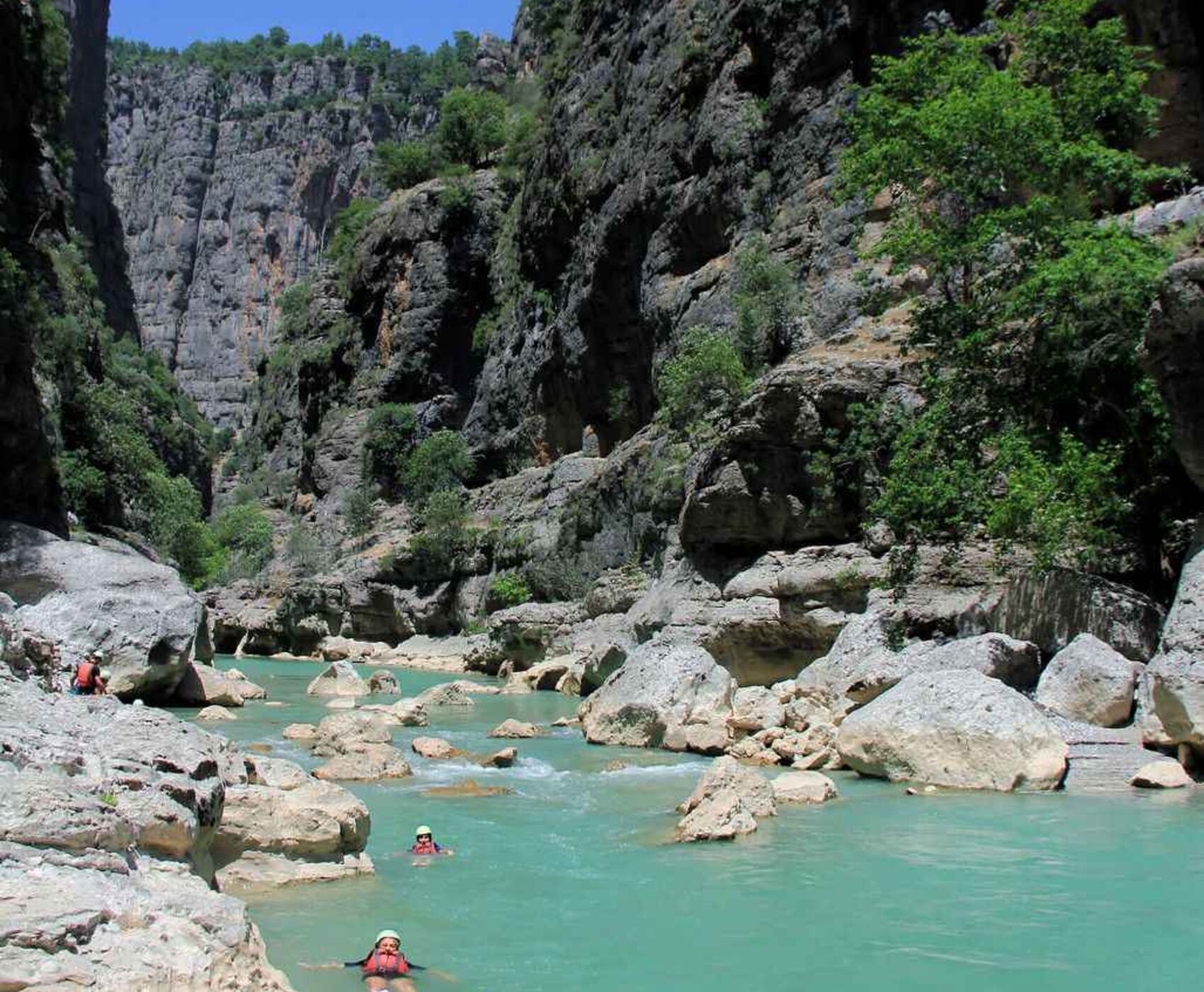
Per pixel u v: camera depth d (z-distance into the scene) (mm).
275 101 199750
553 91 67500
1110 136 25594
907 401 23266
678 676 18281
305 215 185750
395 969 7039
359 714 17812
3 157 39156
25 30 40719
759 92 46844
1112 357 19391
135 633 21266
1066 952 7469
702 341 38719
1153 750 14414
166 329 187750
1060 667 16203
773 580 23875
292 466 91188
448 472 66062
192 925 5805
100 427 46531
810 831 11203
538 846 10773
